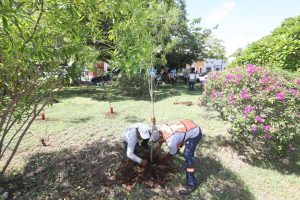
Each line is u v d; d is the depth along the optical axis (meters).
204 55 22.47
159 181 4.57
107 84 16.61
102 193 4.24
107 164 5.11
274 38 7.28
